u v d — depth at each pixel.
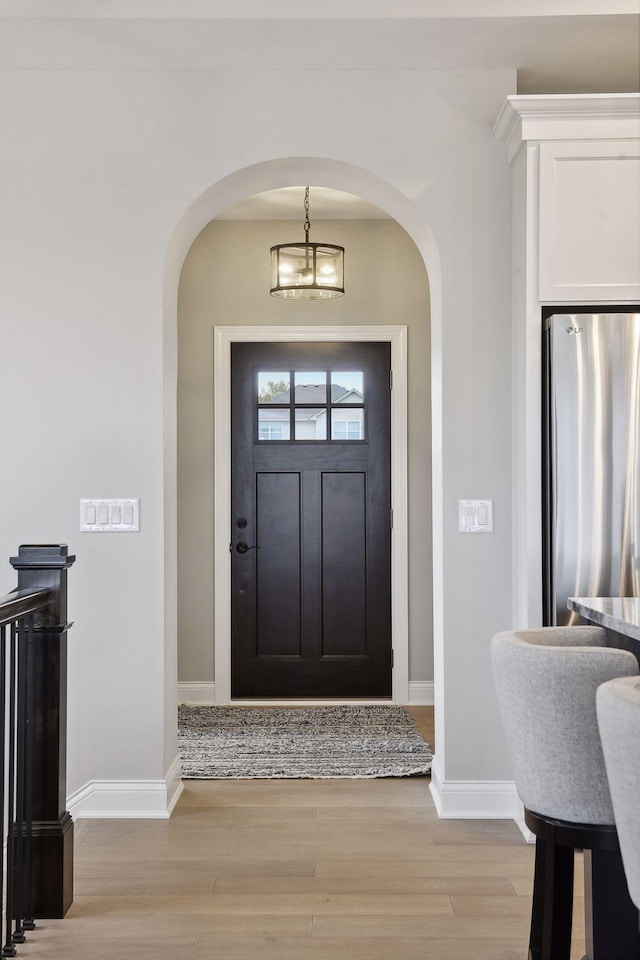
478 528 3.46
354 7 3.08
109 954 2.39
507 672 1.83
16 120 3.46
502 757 3.46
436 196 3.48
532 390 3.27
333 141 3.47
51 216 3.47
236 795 3.70
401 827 3.33
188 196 3.47
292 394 5.42
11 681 2.39
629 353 3.14
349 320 5.39
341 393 5.43
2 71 3.46
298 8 3.08
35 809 2.61
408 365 5.38
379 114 3.48
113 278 3.47
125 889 2.80
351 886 2.82
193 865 2.98
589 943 2.02
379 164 3.48
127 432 3.47
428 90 3.49
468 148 3.49
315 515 5.42
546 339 3.26
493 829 3.31
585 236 3.25
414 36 3.21
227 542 5.38
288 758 4.18
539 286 3.26
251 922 2.58
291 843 3.17
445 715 3.46
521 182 3.34
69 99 3.46
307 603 5.41
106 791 3.45
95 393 3.47
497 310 3.48
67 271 3.47
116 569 3.46
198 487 5.39
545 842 1.91
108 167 3.47
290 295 4.85
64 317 3.47
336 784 3.83
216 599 5.37
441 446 3.50
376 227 5.40
